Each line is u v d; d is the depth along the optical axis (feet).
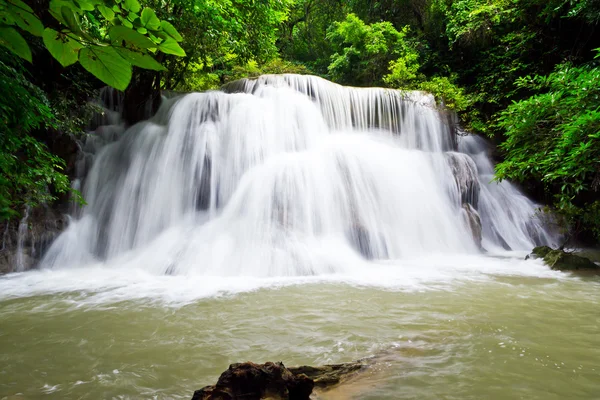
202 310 16.03
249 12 46.29
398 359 10.52
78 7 2.50
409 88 53.57
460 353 10.98
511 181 45.85
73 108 36.35
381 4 72.49
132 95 44.01
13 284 21.93
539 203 45.06
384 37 64.39
